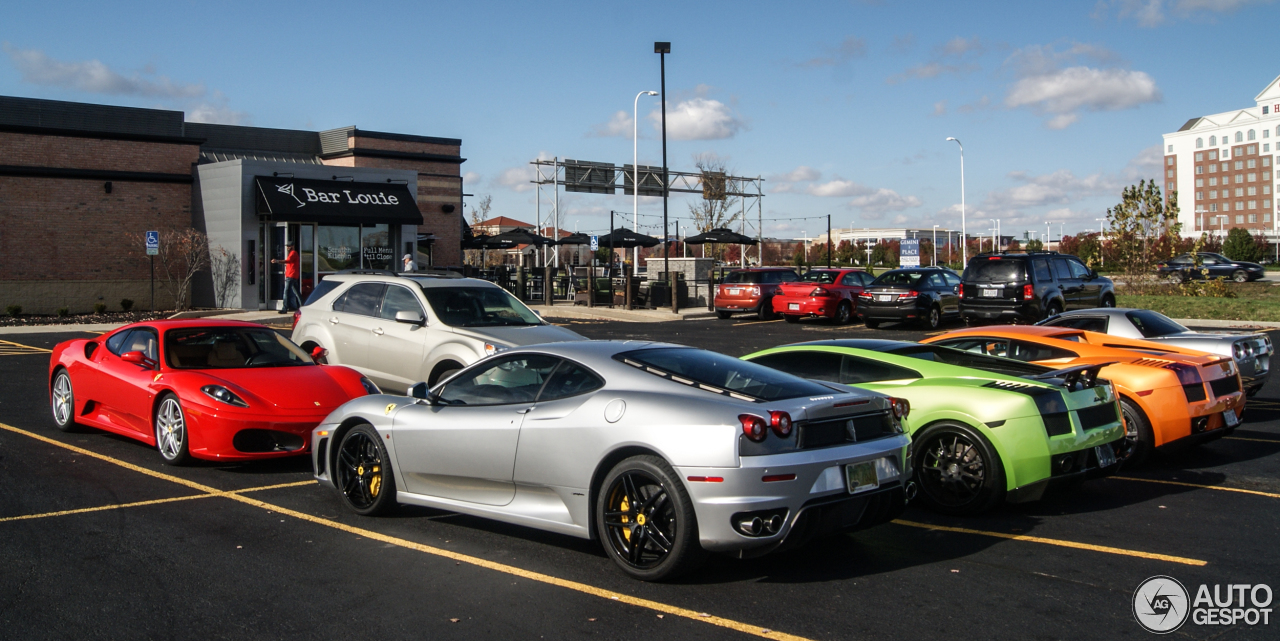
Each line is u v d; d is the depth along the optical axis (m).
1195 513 6.72
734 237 35.59
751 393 5.18
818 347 7.79
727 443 4.70
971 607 4.70
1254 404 11.81
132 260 26.47
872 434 5.26
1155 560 5.55
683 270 31.09
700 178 50.06
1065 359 8.73
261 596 4.79
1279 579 5.18
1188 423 8.05
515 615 4.54
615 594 4.86
